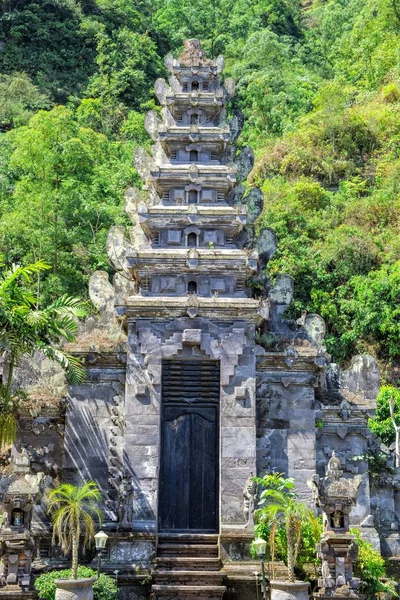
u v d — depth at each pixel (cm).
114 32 8256
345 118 6562
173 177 2898
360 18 8462
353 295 4969
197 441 2728
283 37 9162
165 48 8694
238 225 2839
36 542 2511
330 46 9275
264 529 2395
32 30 8044
